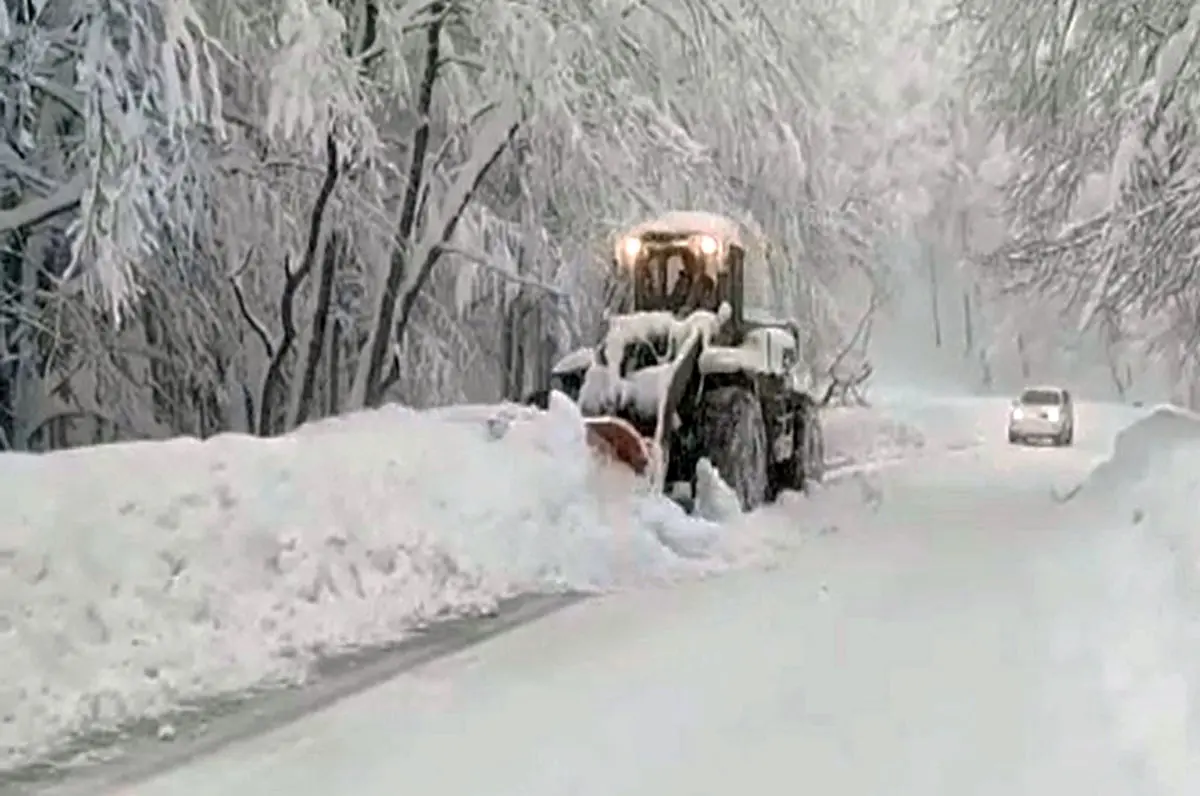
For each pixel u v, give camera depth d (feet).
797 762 36.60
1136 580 60.64
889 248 224.12
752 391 102.63
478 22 101.45
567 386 105.91
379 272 111.14
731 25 113.91
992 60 125.18
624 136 106.83
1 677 42.55
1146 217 109.60
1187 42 101.55
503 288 120.67
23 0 81.82
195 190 91.56
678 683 46.39
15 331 101.30
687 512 90.43
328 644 52.65
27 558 46.26
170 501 53.11
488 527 67.00
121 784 36.52
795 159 124.98
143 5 77.66
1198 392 194.18
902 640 52.85
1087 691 42.80
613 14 106.73
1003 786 34.06
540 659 51.11
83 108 80.12
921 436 252.21
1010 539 87.10
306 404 106.32
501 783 35.37
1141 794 32.27
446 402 124.57
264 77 94.48
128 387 107.55
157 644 47.42
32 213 86.58
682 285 106.93
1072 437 267.39
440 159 108.99
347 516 59.93
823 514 104.01
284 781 36.22
